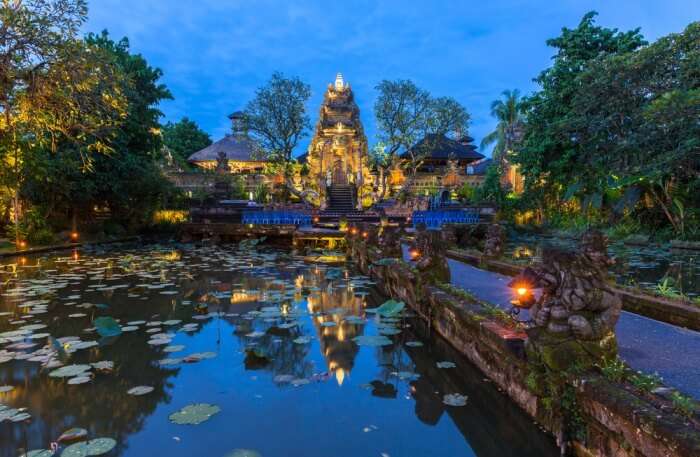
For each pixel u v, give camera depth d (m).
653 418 1.63
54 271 8.60
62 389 3.00
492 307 3.58
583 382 2.06
